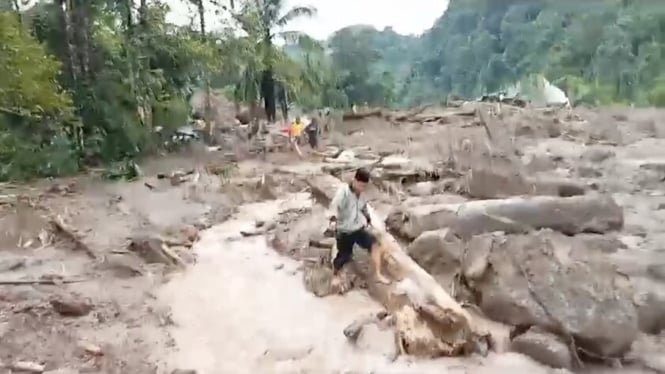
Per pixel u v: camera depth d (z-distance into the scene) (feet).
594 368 19.04
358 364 19.94
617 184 44.50
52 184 61.57
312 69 122.42
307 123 92.22
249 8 105.50
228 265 32.24
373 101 192.95
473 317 22.36
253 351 21.30
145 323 24.22
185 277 30.37
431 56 270.46
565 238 25.48
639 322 20.98
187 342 22.27
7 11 72.18
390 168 53.62
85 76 78.95
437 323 20.63
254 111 109.09
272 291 27.71
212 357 20.88
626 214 35.65
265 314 24.88
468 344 20.27
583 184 41.01
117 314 25.22
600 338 19.11
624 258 27.07
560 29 205.67
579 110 106.11
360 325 22.30
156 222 41.60
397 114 107.14
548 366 19.24
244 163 71.82
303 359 20.48
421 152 65.92
